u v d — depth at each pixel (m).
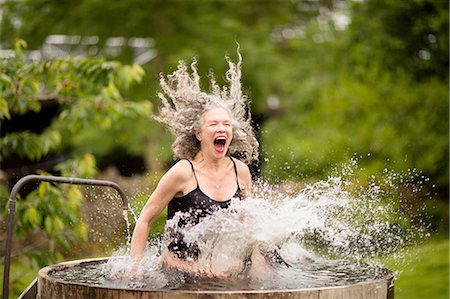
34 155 12.98
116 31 32.41
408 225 12.05
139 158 35.31
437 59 23.22
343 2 33.84
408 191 16.19
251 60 32.56
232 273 8.01
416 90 23.66
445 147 22.84
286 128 31.94
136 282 7.69
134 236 8.19
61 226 11.69
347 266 8.82
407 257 11.95
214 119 8.32
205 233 8.16
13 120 25.42
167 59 32.28
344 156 23.77
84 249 13.77
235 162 8.64
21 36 31.17
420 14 22.75
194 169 8.31
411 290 15.54
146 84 31.36
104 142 33.00
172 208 8.35
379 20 23.42
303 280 7.85
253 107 34.12
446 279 16.05
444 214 22.16
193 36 32.12
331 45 26.36
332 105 25.09
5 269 7.91
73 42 32.75
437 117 23.34
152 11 31.86
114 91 12.67
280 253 9.10
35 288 8.91
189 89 8.59
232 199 8.34
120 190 8.89
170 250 8.24
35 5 31.41
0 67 11.79
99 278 8.16
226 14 33.22
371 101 24.03
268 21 35.28
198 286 7.43
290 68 32.88
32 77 12.18
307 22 37.22
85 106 12.55
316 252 9.98
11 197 7.96
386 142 23.42
